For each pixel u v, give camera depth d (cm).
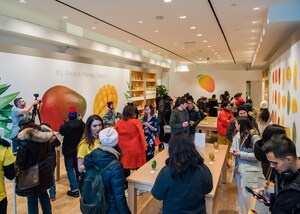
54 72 595
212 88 1540
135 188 266
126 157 363
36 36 599
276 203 120
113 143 203
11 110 491
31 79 535
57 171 461
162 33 695
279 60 683
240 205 303
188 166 163
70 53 771
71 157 387
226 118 532
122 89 904
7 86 485
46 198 288
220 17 530
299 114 427
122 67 902
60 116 611
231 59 1428
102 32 684
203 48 988
